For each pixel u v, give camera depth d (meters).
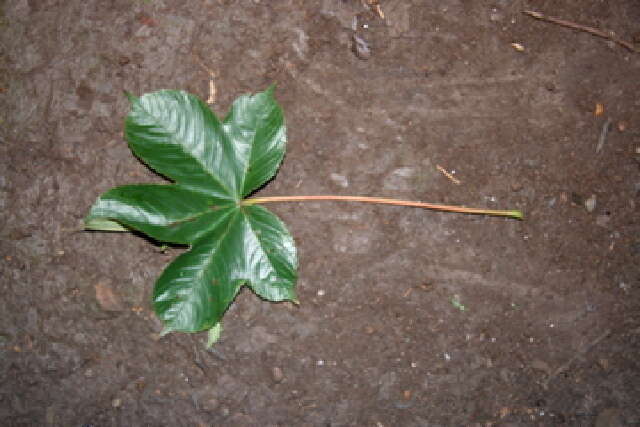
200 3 0.87
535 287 0.88
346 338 0.87
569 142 0.89
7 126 0.87
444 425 0.87
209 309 0.81
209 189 0.81
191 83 0.87
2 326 0.87
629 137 0.89
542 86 0.89
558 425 0.88
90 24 0.87
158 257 0.87
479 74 0.88
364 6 0.88
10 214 0.87
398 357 0.87
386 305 0.87
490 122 0.88
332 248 0.87
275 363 0.87
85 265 0.86
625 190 0.89
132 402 0.86
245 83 0.87
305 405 0.87
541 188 0.88
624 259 0.89
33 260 0.86
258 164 0.82
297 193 0.87
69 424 0.87
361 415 0.87
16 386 0.87
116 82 0.87
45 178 0.87
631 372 0.89
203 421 0.87
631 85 0.89
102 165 0.86
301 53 0.88
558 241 0.88
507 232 0.88
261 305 0.87
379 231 0.87
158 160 0.81
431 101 0.88
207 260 0.81
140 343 0.86
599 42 0.89
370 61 0.88
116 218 0.79
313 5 0.88
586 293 0.88
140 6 0.87
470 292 0.88
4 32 0.87
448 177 0.88
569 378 0.88
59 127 0.87
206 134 0.81
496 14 0.89
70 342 0.86
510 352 0.88
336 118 0.87
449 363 0.87
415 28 0.88
